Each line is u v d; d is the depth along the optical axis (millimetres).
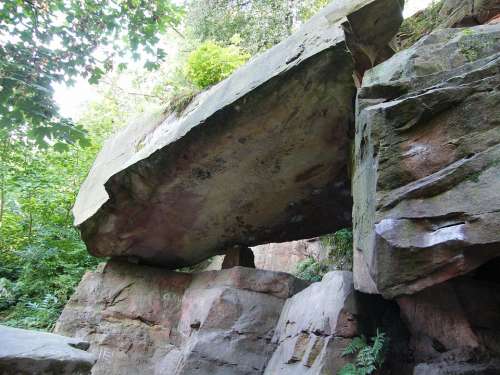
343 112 4191
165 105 6035
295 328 4684
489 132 2590
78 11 5000
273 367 4793
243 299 5559
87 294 6293
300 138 4512
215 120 4453
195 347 5227
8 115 4617
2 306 8133
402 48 4188
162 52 5430
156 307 6262
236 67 6012
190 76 6301
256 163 4875
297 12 10461
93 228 6066
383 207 2734
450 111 2748
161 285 6477
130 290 6344
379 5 3430
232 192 5316
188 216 5734
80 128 4734
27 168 10102
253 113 4305
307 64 3875
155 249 6383
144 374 5789
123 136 6711
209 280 6094
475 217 2426
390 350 3816
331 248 7891
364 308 4043
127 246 6289
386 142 2865
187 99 5598
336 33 3797
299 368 4141
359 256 3443
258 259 9203
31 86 4441
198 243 6234
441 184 2596
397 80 3104
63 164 10359
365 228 3064
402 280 2631
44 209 9570
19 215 9656
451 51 3127
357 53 3697
